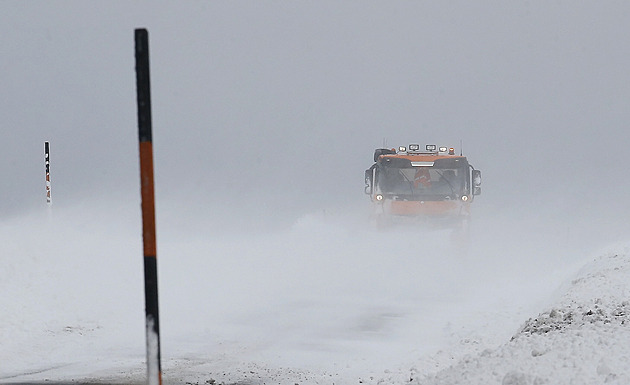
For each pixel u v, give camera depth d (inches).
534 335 1501.0
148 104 789.9
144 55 789.9
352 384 1509.6
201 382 1518.2
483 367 1285.7
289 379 1561.3
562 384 1090.1
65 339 2015.3
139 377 1550.2
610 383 1059.9
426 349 1942.7
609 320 1521.9
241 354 1872.5
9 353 1850.4
